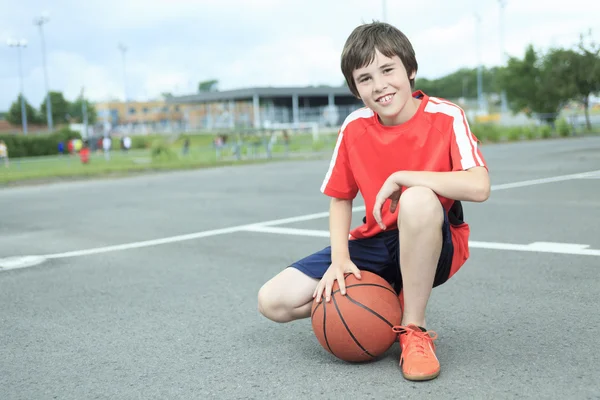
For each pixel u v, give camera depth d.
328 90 66.88
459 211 3.10
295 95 66.38
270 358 3.24
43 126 111.81
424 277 2.88
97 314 4.32
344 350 2.89
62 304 4.65
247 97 70.69
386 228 3.10
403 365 2.82
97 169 23.55
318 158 28.09
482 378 2.78
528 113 42.00
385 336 2.87
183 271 5.65
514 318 3.75
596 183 11.48
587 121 40.56
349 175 3.23
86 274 5.72
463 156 2.87
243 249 6.61
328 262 3.13
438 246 2.84
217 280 5.22
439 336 3.46
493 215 8.12
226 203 11.16
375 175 3.11
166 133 79.44
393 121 3.03
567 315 3.75
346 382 2.81
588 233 6.54
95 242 7.57
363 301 2.85
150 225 8.78
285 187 13.96
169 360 3.30
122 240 7.62
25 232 8.76
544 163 16.97
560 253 5.60
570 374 2.79
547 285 4.50
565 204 8.86
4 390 2.97
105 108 126.06
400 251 2.87
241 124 65.44
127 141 50.44
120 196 13.66
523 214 8.09
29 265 6.30
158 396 2.80
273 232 7.64
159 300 4.63
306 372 2.99
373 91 2.92
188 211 10.23
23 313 4.44
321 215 9.01
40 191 16.48
